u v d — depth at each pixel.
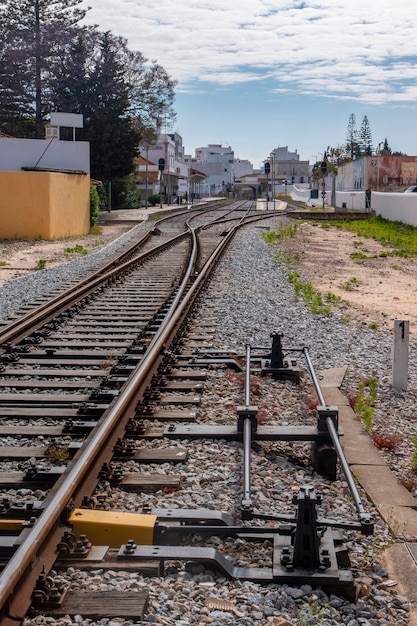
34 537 4.47
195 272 19.53
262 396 8.80
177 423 7.74
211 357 10.35
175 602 4.41
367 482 6.45
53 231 32.47
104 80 53.19
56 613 4.20
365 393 9.23
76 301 14.80
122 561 4.80
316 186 128.62
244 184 152.75
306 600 4.54
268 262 22.67
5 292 16.84
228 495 6.02
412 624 4.33
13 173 31.55
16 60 53.38
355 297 17.11
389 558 5.08
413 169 82.50
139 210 59.28
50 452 6.79
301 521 4.74
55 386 8.99
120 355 10.46
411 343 12.33
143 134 61.44
